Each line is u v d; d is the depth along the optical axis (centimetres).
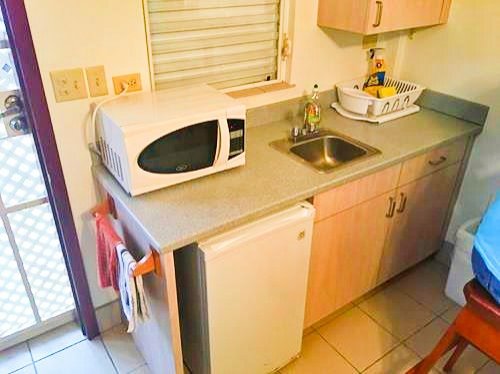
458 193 233
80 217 174
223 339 152
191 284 146
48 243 185
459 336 158
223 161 158
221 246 133
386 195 188
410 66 234
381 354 194
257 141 192
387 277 224
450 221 242
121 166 143
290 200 149
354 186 171
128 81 163
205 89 171
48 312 200
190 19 175
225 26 186
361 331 206
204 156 153
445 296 227
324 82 224
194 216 137
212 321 145
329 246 179
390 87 219
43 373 184
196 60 184
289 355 185
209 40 184
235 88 201
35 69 142
